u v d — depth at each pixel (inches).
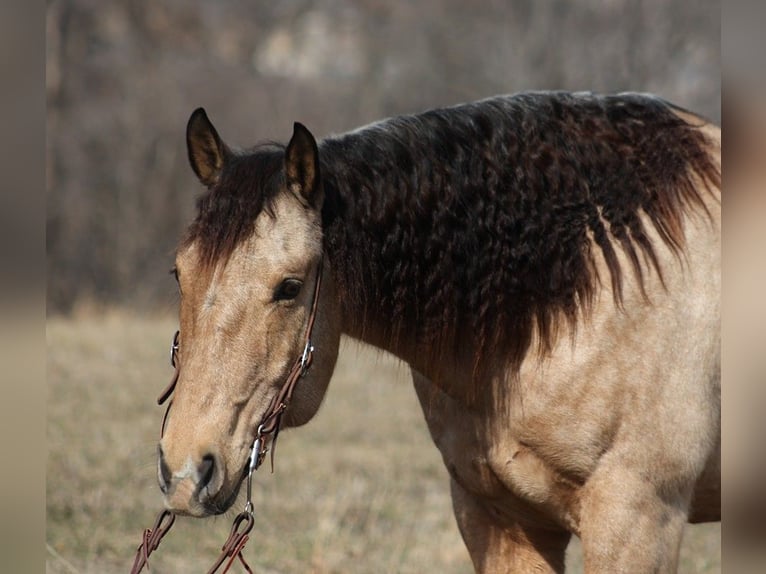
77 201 2030.0
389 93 2262.6
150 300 1891.0
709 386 336.8
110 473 628.4
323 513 592.1
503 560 373.7
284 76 2431.1
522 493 347.3
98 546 530.3
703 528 593.6
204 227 308.7
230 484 298.0
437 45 2194.9
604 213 342.6
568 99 358.3
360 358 998.4
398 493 655.8
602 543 329.4
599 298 335.0
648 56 1939.0
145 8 2396.7
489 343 341.7
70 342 975.0
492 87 2074.3
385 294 340.8
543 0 2059.5
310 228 314.8
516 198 343.9
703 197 346.9
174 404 301.3
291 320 309.9
